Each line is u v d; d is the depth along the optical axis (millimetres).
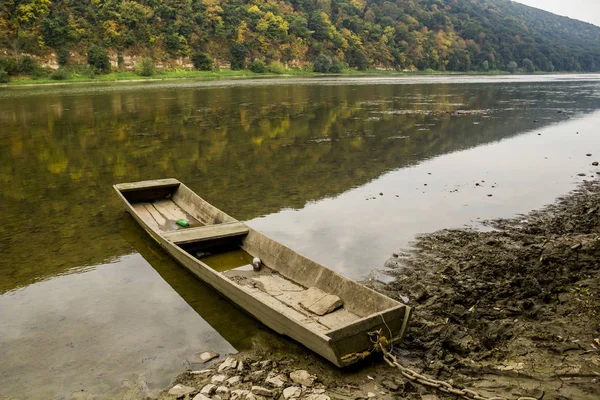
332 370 6609
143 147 21875
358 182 16250
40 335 7590
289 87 56156
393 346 7016
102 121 28984
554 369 6262
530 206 13555
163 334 7621
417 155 20469
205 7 83875
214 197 14617
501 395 5887
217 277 8188
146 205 13094
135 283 9320
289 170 17859
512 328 7297
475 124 28828
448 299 8234
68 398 6180
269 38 90625
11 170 17984
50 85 57000
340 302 7820
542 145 22625
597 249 9477
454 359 6707
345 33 103250
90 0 70625
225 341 7426
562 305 7840
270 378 6410
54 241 11359
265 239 9852
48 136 24344
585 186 15516
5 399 6172
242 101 40156
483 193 14875
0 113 32156
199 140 23438
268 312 7273
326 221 12516
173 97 43031
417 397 6012
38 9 63875
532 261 9461
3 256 10539
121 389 6344
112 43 70188
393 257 10250
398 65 109375
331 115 32156
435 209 13375
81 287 9164
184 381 6445
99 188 15664
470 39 126375
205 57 79250
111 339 7484
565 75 115062
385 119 30562
